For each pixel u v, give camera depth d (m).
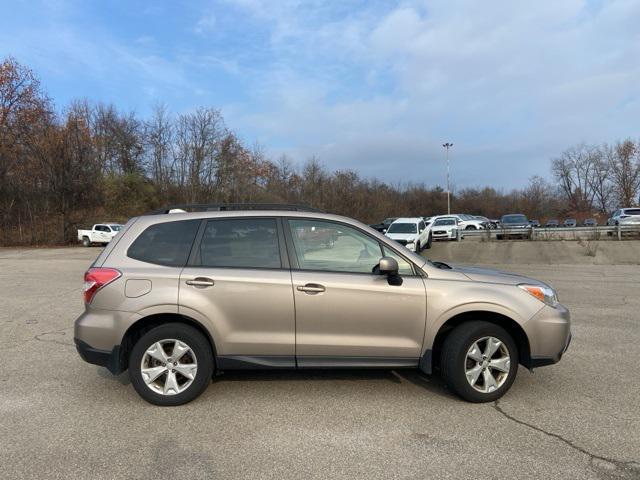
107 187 47.34
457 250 25.14
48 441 3.45
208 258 4.17
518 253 23.31
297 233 4.26
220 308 4.03
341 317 4.07
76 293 10.84
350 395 4.33
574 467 3.06
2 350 5.89
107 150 57.97
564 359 5.43
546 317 4.16
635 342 6.18
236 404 4.13
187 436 3.53
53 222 37.94
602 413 3.92
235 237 4.23
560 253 22.58
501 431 3.59
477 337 4.09
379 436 3.52
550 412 3.94
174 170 54.31
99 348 4.03
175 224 4.29
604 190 80.38
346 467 3.08
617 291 11.06
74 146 39.75
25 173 37.94
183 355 4.09
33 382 4.72
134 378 4.06
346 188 52.91
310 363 4.10
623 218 29.75
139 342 4.05
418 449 3.31
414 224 23.44
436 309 4.09
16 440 3.47
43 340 6.40
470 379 4.11
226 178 51.38
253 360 4.07
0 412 3.98
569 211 81.25
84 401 4.22
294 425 3.71
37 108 39.34
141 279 4.05
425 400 4.21
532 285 4.28
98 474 3.00
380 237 4.29
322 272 4.14
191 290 4.03
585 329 6.93
